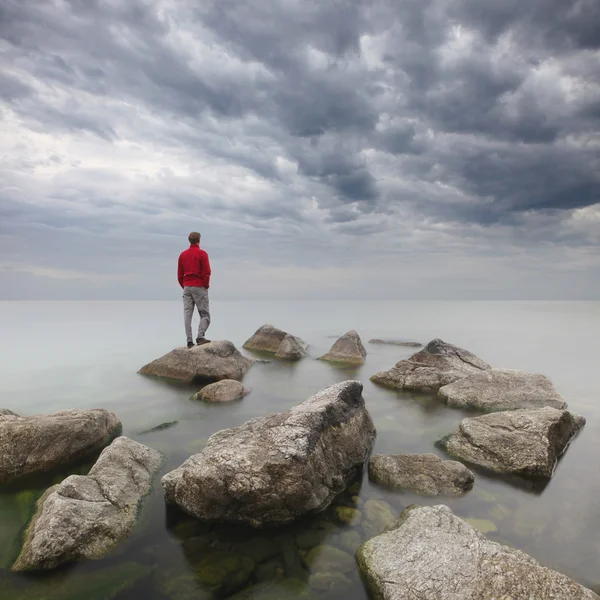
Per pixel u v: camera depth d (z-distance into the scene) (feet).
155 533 16.57
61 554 14.44
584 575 14.28
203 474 17.62
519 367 51.96
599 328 104.83
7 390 37.52
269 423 21.24
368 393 38.11
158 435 26.37
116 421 27.63
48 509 16.12
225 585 13.65
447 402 35.06
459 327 104.78
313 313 160.45
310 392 37.78
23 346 64.85
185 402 33.91
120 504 17.56
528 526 17.22
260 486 17.17
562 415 26.89
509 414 26.78
